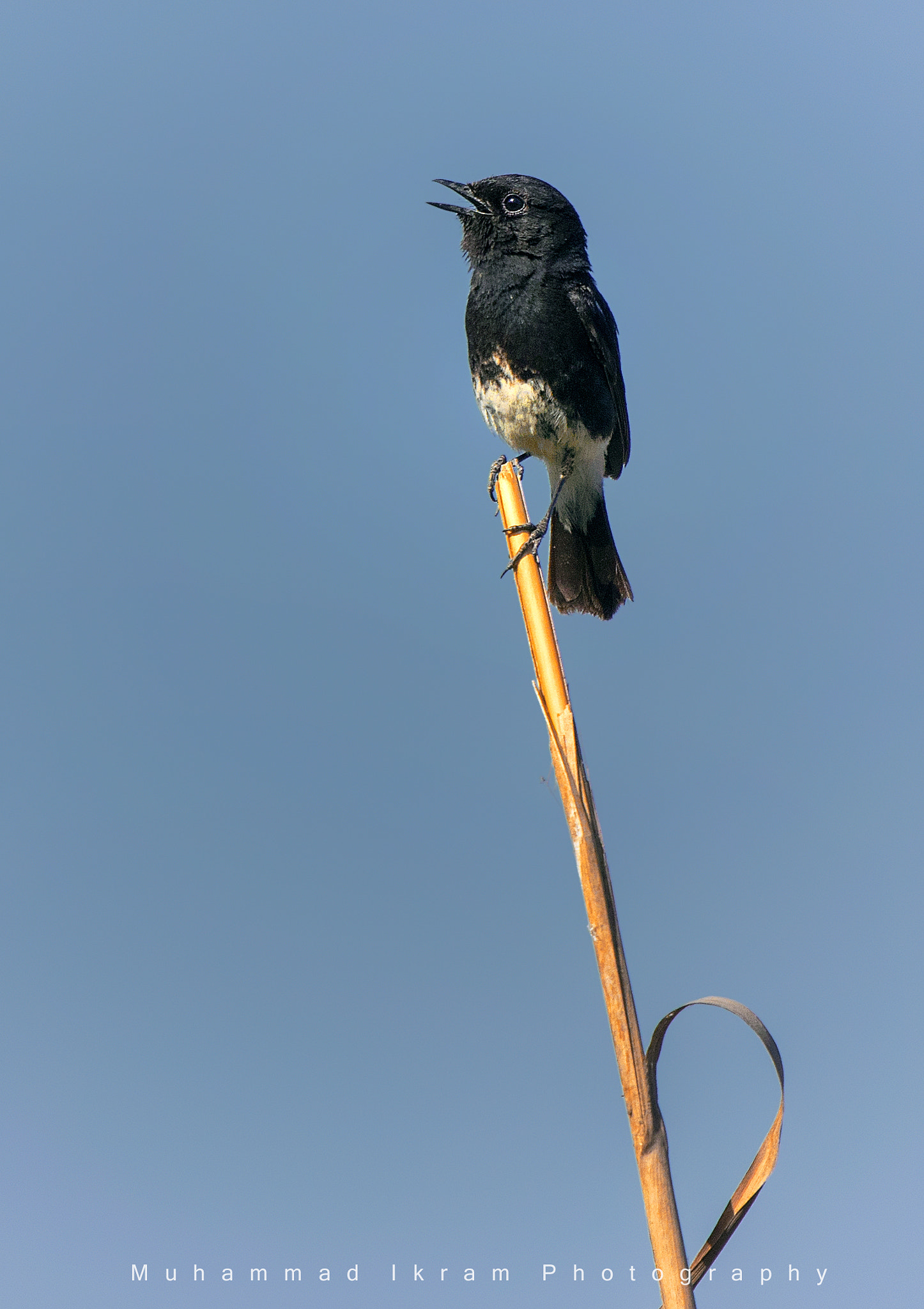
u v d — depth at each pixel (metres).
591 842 2.86
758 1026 2.67
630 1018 2.72
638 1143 2.65
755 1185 2.62
